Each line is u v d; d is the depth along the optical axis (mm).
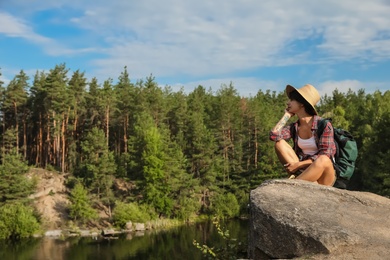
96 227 59719
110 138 85188
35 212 59562
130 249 46406
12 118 84375
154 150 65438
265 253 3828
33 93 81250
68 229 57969
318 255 3389
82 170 69750
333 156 4984
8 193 59656
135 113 78938
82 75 81375
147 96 81312
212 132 79000
